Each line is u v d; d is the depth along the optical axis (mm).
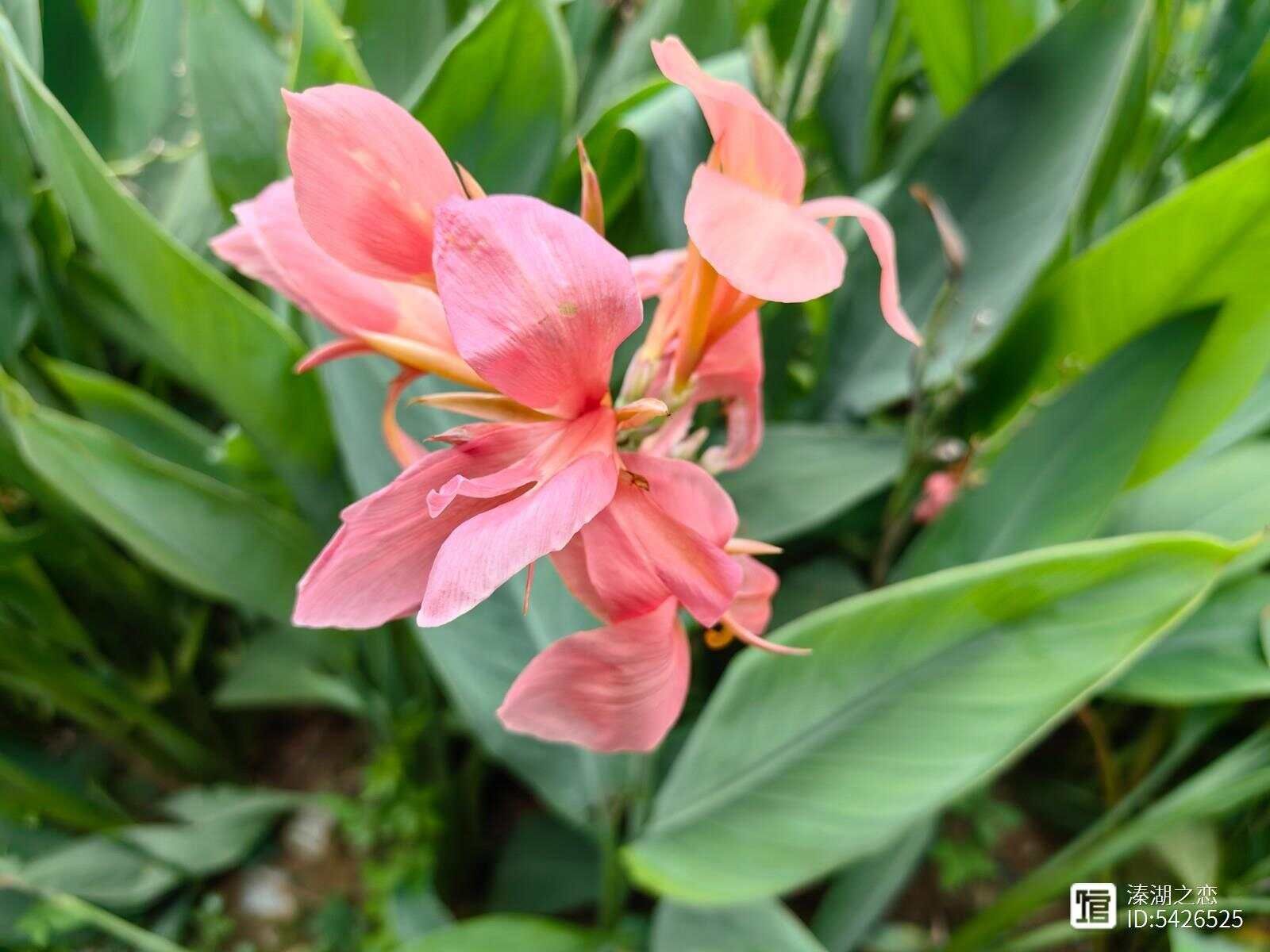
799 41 579
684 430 281
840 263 214
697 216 209
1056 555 298
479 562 194
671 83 384
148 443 511
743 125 229
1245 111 443
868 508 547
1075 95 437
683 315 263
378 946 488
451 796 556
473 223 188
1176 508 471
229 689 578
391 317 264
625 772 431
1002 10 500
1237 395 390
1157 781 468
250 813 571
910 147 665
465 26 459
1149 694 435
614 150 392
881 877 485
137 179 541
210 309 373
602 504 210
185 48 403
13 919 506
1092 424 398
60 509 513
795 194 239
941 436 508
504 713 232
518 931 439
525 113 384
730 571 221
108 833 533
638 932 478
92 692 535
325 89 210
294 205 258
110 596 577
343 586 222
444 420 411
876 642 340
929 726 327
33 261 467
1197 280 379
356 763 657
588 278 199
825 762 346
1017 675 316
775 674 363
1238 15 438
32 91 323
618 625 231
